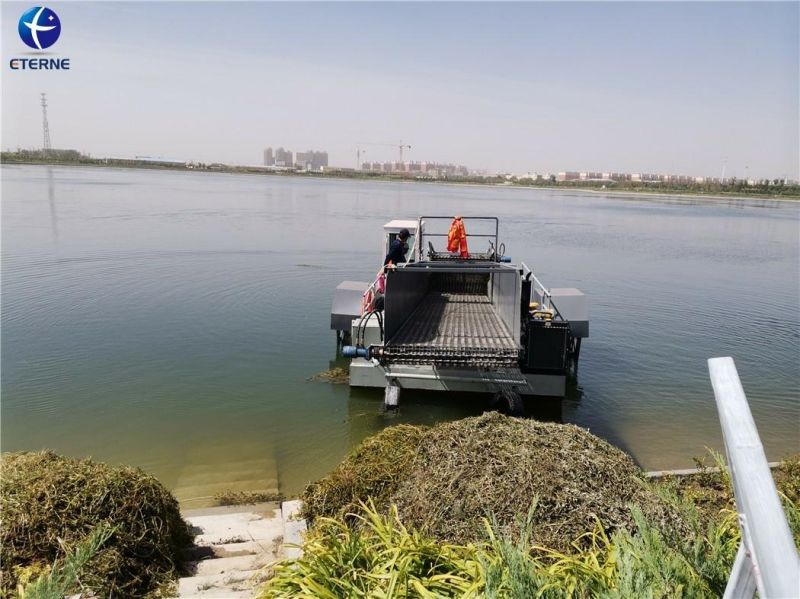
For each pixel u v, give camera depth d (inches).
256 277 679.7
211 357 393.4
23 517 133.4
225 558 151.9
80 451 260.5
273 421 295.4
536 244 1182.9
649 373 392.5
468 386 295.6
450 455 153.0
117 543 135.0
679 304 631.2
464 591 98.3
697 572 94.8
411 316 385.4
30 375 350.9
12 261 716.0
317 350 414.9
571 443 155.8
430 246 522.9
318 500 170.1
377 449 189.5
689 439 288.0
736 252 1154.7
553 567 101.3
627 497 135.5
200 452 261.4
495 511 130.1
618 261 960.9
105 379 347.9
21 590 101.1
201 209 1599.4
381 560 111.1
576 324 379.6
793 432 302.5
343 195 2832.2
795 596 43.9
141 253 808.9
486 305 437.1
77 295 559.8
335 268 755.4
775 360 426.3
